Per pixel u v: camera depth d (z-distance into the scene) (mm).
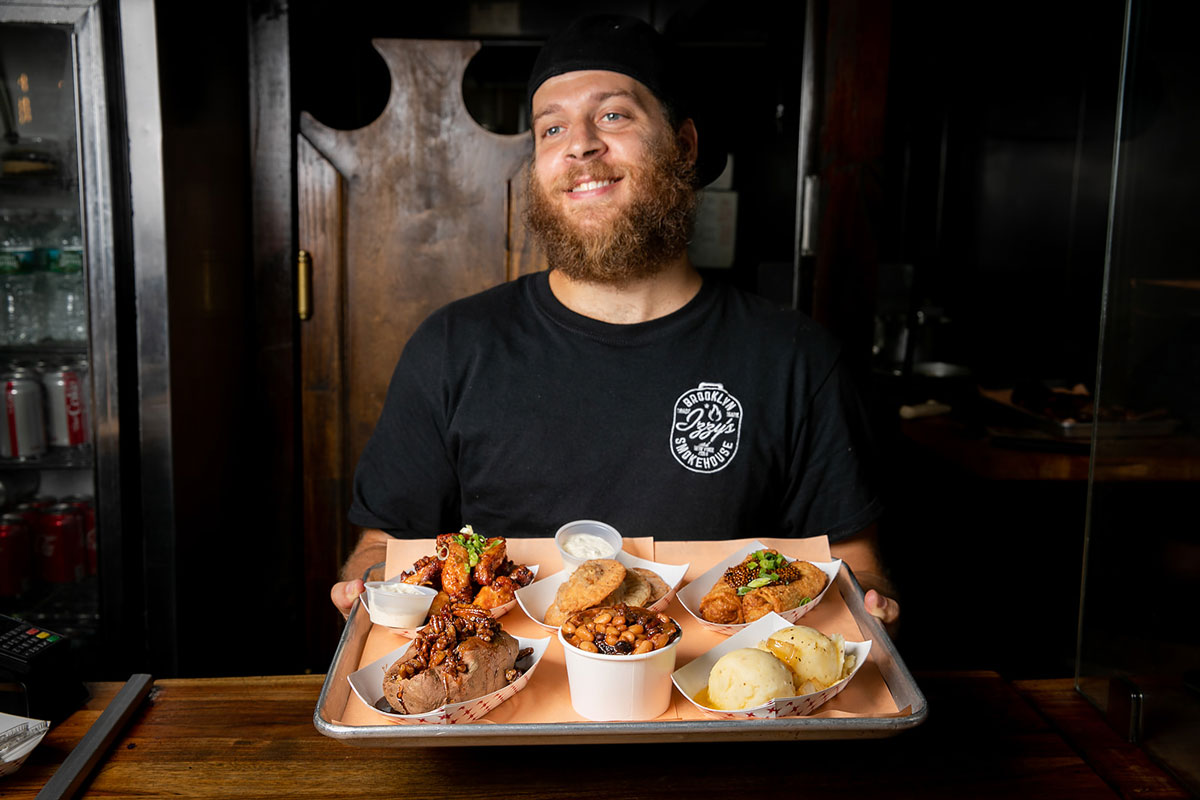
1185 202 1280
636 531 1664
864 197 2711
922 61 4469
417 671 1100
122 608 2451
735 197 3424
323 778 1149
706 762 1188
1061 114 4430
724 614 1320
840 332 2766
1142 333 1347
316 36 2965
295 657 2924
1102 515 1406
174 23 2348
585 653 1094
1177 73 1312
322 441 2844
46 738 1242
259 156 2721
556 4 3213
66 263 2678
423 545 1466
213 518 2639
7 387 2533
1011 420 3463
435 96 2707
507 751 1205
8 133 2543
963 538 3475
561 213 1626
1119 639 1343
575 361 1676
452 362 1713
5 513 2713
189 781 1146
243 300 2752
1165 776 1208
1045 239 4551
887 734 1054
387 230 2762
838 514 1701
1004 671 3182
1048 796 1146
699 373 1671
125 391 2377
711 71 3695
